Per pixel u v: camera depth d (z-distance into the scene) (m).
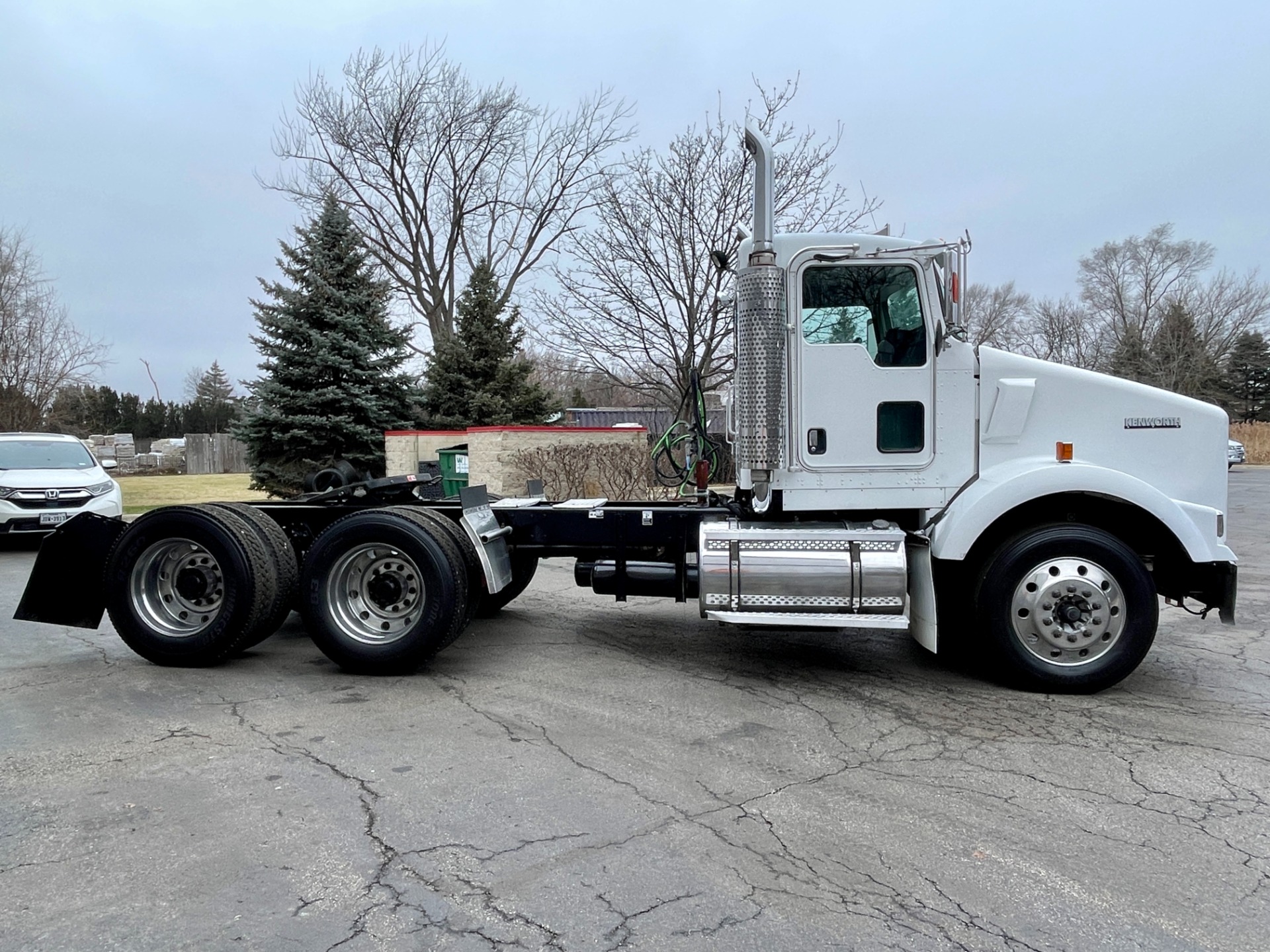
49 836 3.11
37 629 6.71
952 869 2.90
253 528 5.49
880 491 5.07
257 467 18.08
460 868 2.88
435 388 21.53
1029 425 5.03
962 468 5.05
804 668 5.53
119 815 3.28
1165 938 2.49
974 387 5.03
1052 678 4.82
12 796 3.46
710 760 3.90
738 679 5.25
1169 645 6.20
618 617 7.17
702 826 3.22
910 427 5.07
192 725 4.34
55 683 5.13
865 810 3.37
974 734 4.25
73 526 5.71
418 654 5.15
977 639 4.99
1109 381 5.02
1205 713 4.57
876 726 4.37
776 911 2.63
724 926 2.54
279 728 4.30
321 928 2.52
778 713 4.59
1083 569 4.78
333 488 6.82
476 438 15.07
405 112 29.64
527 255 32.31
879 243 4.99
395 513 5.29
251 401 18.77
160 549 5.50
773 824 3.24
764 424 4.95
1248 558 10.65
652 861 2.94
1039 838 3.13
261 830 3.16
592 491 14.49
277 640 6.35
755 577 4.87
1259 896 2.73
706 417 6.33
